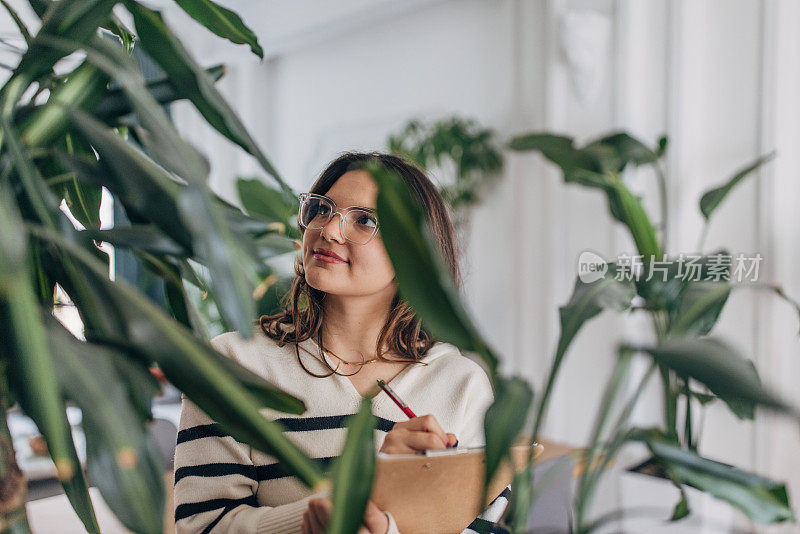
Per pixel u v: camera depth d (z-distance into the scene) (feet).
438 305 1.34
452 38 12.32
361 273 3.49
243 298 1.36
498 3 11.54
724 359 1.56
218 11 2.18
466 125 11.68
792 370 8.00
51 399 1.23
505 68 11.44
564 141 7.20
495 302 11.68
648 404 8.77
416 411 3.74
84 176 1.65
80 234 1.73
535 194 10.98
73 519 4.16
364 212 3.49
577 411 10.30
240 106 16.47
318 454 3.49
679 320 2.75
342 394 3.63
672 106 9.06
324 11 13.41
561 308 1.99
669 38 9.12
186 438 3.46
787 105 8.13
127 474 1.28
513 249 11.39
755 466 8.18
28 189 1.52
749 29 8.46
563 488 5.66
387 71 13.60
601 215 10.06
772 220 8.18
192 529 3.27
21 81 1.66
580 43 9.90
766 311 8.11
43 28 1.67
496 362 1.35
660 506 6.53
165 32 1.80
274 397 1.50
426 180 4.02
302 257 3.90
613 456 1.90
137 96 1.53
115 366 1.41
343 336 3.83
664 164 9.14
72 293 1.66
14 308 1.26
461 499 2.80
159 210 1.55
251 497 3.48
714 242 8.75
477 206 11.85
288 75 15.99
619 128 9.67
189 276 2.37
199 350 1.40
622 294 2.07
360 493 1.38
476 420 3.84
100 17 1.74
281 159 16.31
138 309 1.45
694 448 4.86
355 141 14.25
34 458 5.19
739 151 8.57
